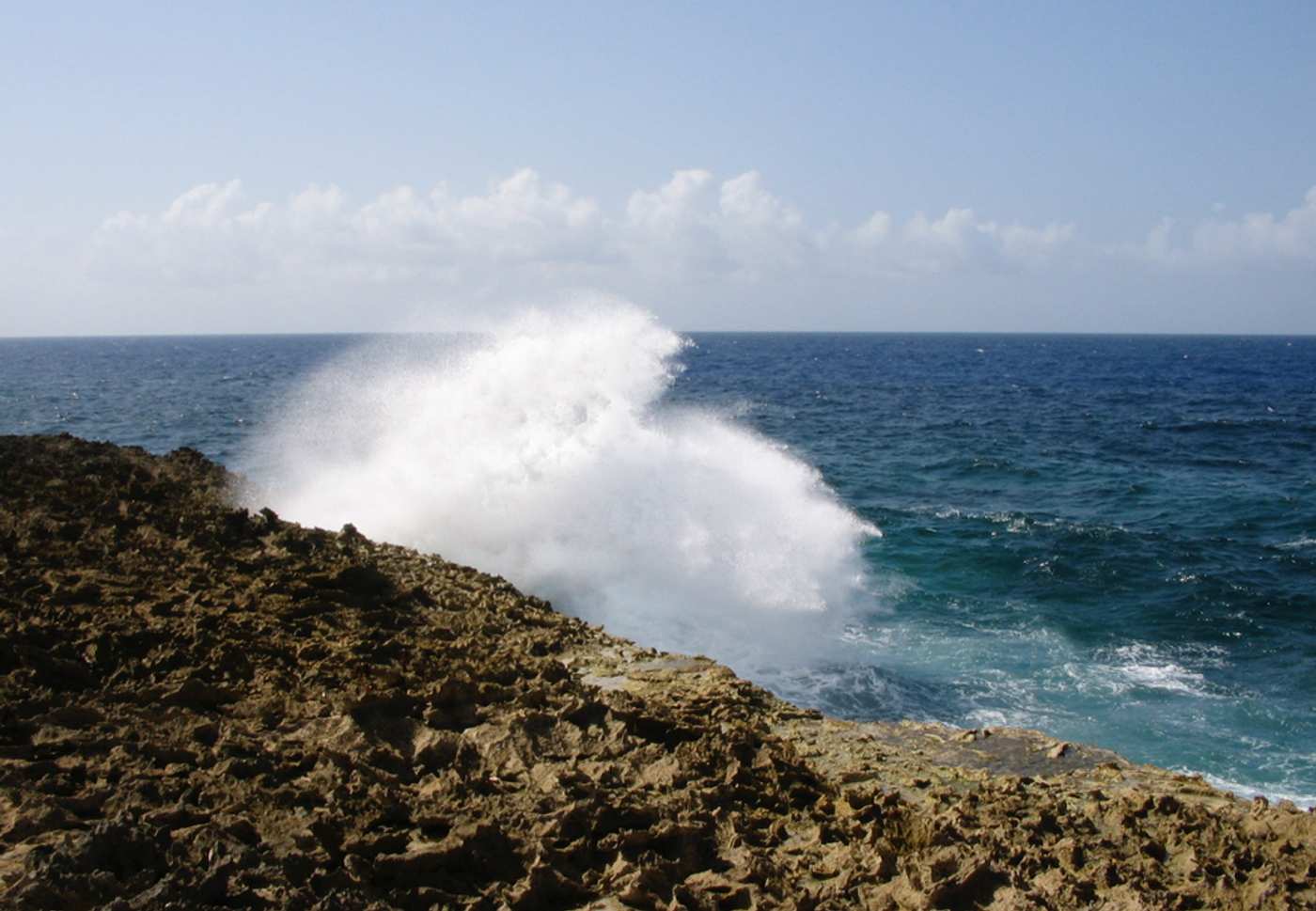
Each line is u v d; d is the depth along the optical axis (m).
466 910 4.82
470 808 5.70
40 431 36.06
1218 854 5.78
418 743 6.45
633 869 5.33
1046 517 20.86
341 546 11.05
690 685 8.59
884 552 17.30
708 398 52.88
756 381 69.19
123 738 5.91
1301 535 19.64
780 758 6.95
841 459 30.12
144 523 10.77
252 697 6.98
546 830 5.50
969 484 25.73
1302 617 14.22
